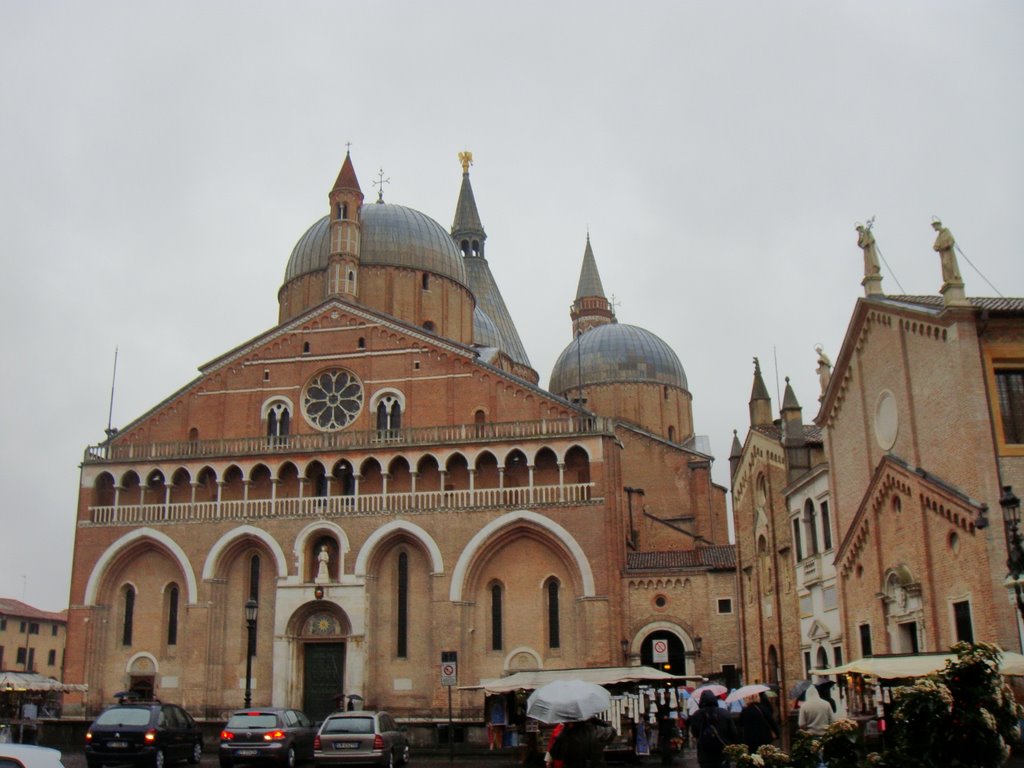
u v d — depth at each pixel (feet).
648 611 203.10
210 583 214.48
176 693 214.28
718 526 272.51
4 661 384.47
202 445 224.12
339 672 208.95
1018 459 100.83
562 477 205.36
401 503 209.97
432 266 272.10
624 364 304.30
